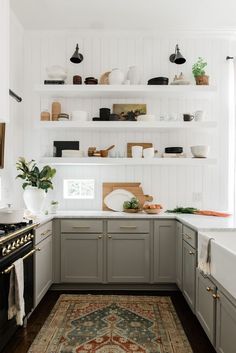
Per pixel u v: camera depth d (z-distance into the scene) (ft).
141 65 12.21
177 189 12.19
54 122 11.10
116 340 7.39
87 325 8.12
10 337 6.81
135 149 11.28
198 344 7.27
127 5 10.20
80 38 12.23
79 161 11.14
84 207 12.14
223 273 5.92
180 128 11.43
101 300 9.80
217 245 6.33
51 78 11.30
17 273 6.66
